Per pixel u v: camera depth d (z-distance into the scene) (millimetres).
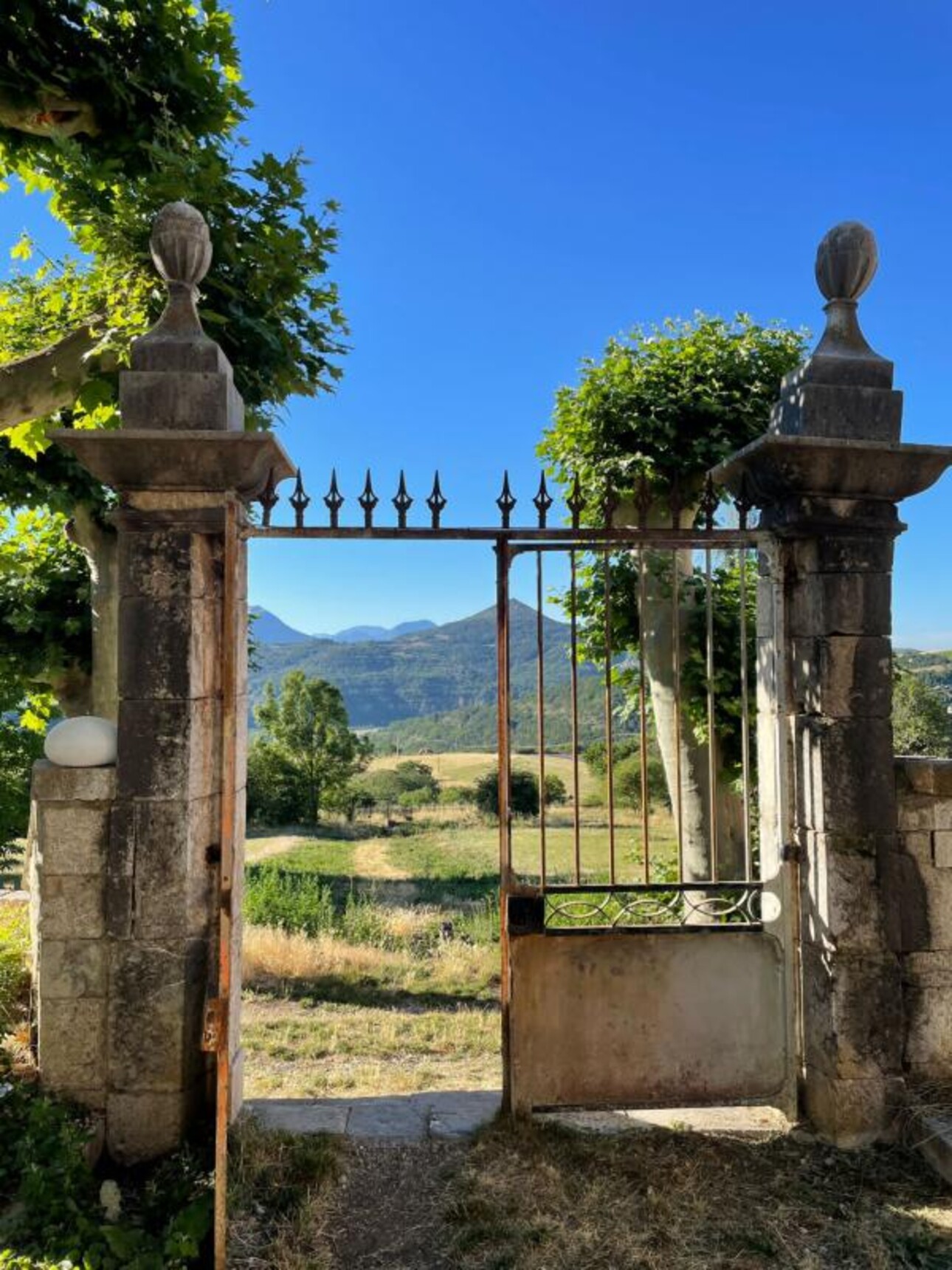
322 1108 4016
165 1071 3354
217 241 4676
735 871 6398
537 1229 3045
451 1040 5562
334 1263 2902
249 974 7234
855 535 3713
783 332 6824
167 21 4805
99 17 4738
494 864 15375
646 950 3879
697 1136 3715
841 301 3850
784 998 3867
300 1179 3344
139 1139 3334
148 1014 3359
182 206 3537
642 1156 3545
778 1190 3299
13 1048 3822
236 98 5234
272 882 10406
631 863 9172
